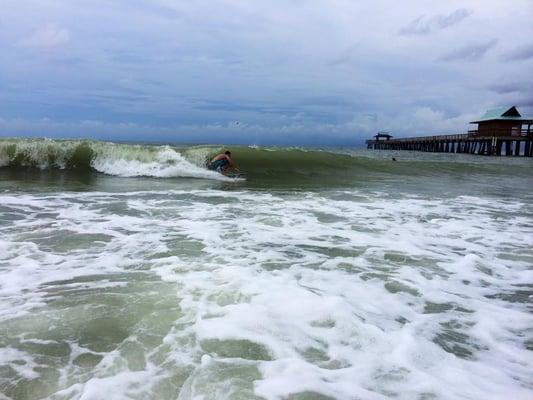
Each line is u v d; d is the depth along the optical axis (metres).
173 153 13.94
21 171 12.58
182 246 5.41
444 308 3.86
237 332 3.16
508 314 3.78
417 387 2.59
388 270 4.82
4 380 2.52
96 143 14.05
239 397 2.40
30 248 5.11
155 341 3.01
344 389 2.53
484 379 2.72
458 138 52.88
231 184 11.67
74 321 3.26
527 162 30.81
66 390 2.45
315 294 3.88
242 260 4.91
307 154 18.25
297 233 6.30
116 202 8.33
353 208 8.50
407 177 15.39
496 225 7.42
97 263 4.64
